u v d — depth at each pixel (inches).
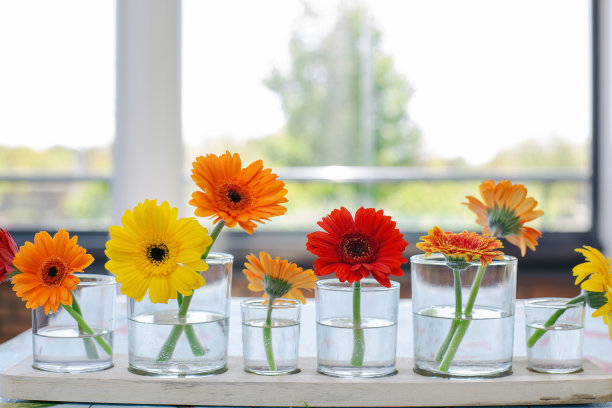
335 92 117.4
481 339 23.7
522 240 24.8
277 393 23.3
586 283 23.8
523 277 110.5
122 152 95.2
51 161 118.0
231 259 25.0
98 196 118.6
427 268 24.0
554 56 114.3
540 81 115.0
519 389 23.4
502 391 23.4
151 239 22.4
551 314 24.6
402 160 117.8
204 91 116.6
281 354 24.3
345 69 117.3
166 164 95.3
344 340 23.8
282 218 117.6
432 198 117.6
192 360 24.0
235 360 26.5
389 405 23.2
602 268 23.8
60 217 118.4
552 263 115.9
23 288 23.0
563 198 116.0
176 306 24.1
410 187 117.8
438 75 116.6
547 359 24.6
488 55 115.6
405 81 117.1
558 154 115.6
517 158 116.3
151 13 93.7
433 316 23.9
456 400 23.3
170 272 22.3
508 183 24.7
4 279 24.0
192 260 22.4
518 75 115.3
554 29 114.1
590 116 114.5
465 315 23.7
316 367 25.5
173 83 95.4
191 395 23.4
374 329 23.8
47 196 118.2
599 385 23.6
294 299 24.9
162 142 95.0
